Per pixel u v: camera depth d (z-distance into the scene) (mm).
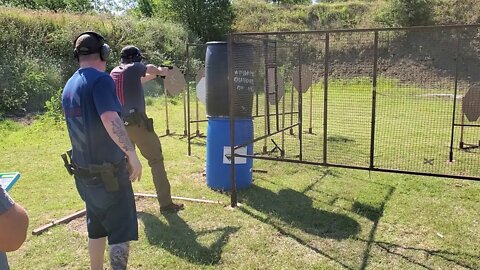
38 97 11000
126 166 2729
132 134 4066
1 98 10148
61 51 13383
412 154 6852
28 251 3477
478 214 4238
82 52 2654
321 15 23609
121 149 2551
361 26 22469
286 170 5895
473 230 3855
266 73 5590
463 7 20891
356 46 19188
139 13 24609
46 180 5418
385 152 6992
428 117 10266
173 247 3529
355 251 3461
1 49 11820
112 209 2678
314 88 16094
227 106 4867
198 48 18656
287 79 9539
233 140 4379
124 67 3959
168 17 21406
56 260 3336
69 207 4504
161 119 10391
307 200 4672
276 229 3889
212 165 5059
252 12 24438
